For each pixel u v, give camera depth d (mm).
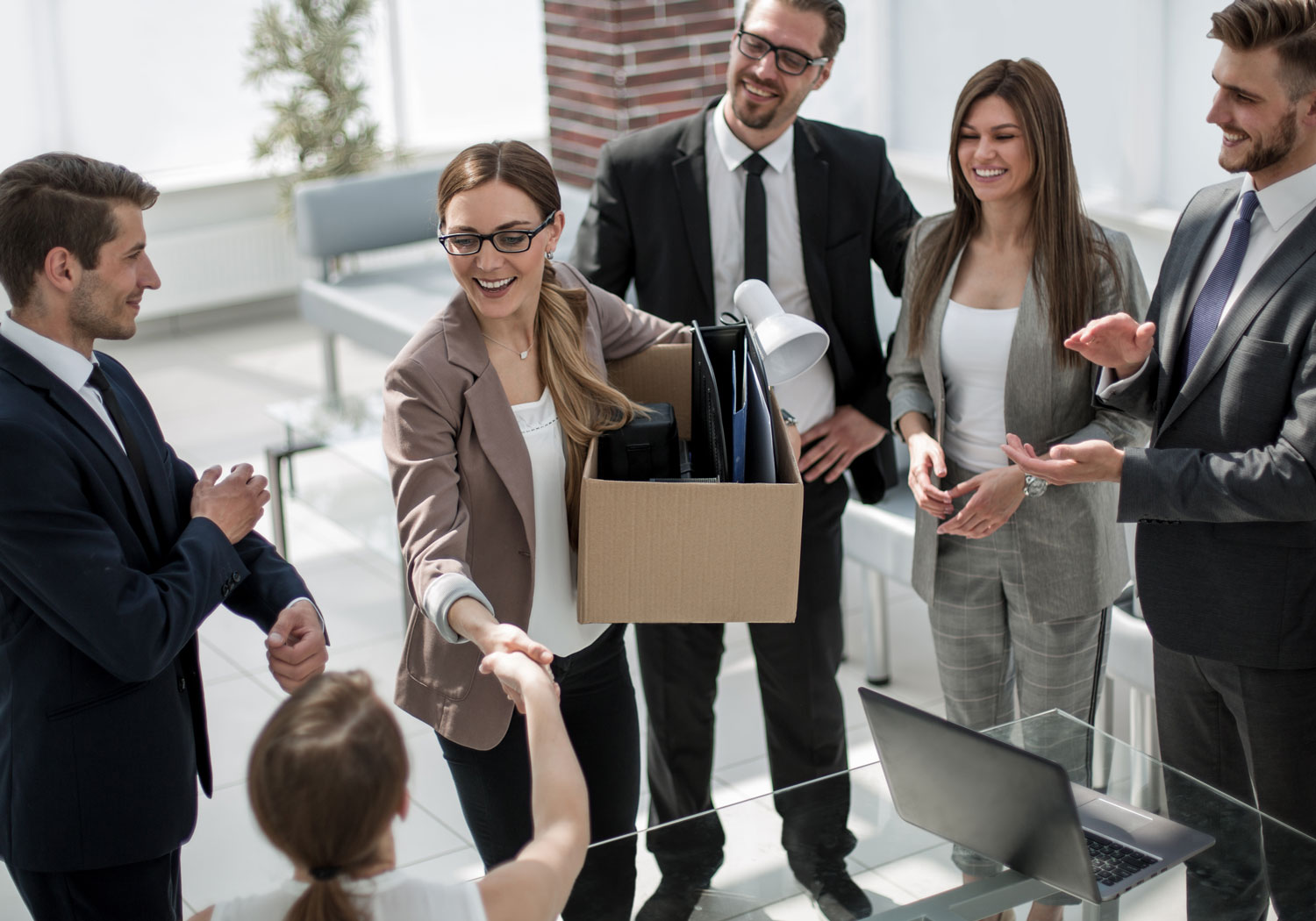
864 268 2832
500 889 1331
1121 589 2572
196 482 2186
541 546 2109
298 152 6906
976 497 2404
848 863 1886
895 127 4988
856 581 4512
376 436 4504
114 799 1928
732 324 2268
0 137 6566
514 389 2088
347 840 1240
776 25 2617
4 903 2930
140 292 1948
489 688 2064
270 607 2182
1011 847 1816
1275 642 2182
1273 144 2057
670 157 2838
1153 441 2281
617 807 2328
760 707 3758
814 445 2854
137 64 6816
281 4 7008
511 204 1918
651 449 2098
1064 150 2357
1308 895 1777
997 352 2475
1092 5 4145
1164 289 2318
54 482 1811
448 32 7594
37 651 1890
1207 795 1990
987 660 2652
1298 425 2043
